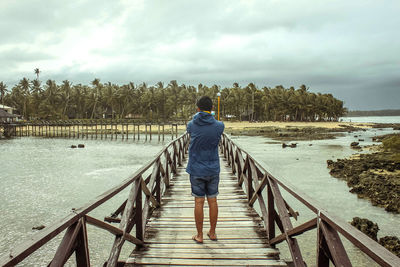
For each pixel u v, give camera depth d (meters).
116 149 38.62
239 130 72.00
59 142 51.00
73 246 1.98
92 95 95.38
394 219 10.45
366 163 21.09
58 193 14.88
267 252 3.53
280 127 80.94
